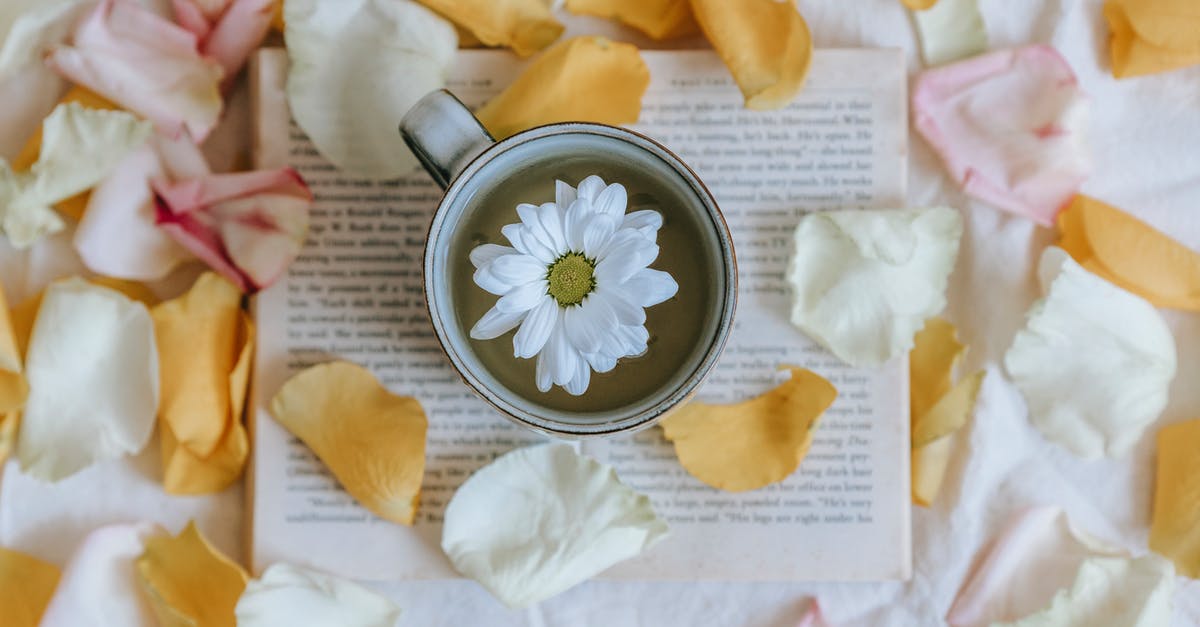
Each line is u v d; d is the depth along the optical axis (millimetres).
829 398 759
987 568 772
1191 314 782
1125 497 778
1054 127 769
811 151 768
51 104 779
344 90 763
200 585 761
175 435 759
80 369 763
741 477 764
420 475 757
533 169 711
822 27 780
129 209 765
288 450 766
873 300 764
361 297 768
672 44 782
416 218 768
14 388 764
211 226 766
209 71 766
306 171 768
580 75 761
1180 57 771
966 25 777
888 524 766
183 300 763
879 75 766
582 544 758
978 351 780
